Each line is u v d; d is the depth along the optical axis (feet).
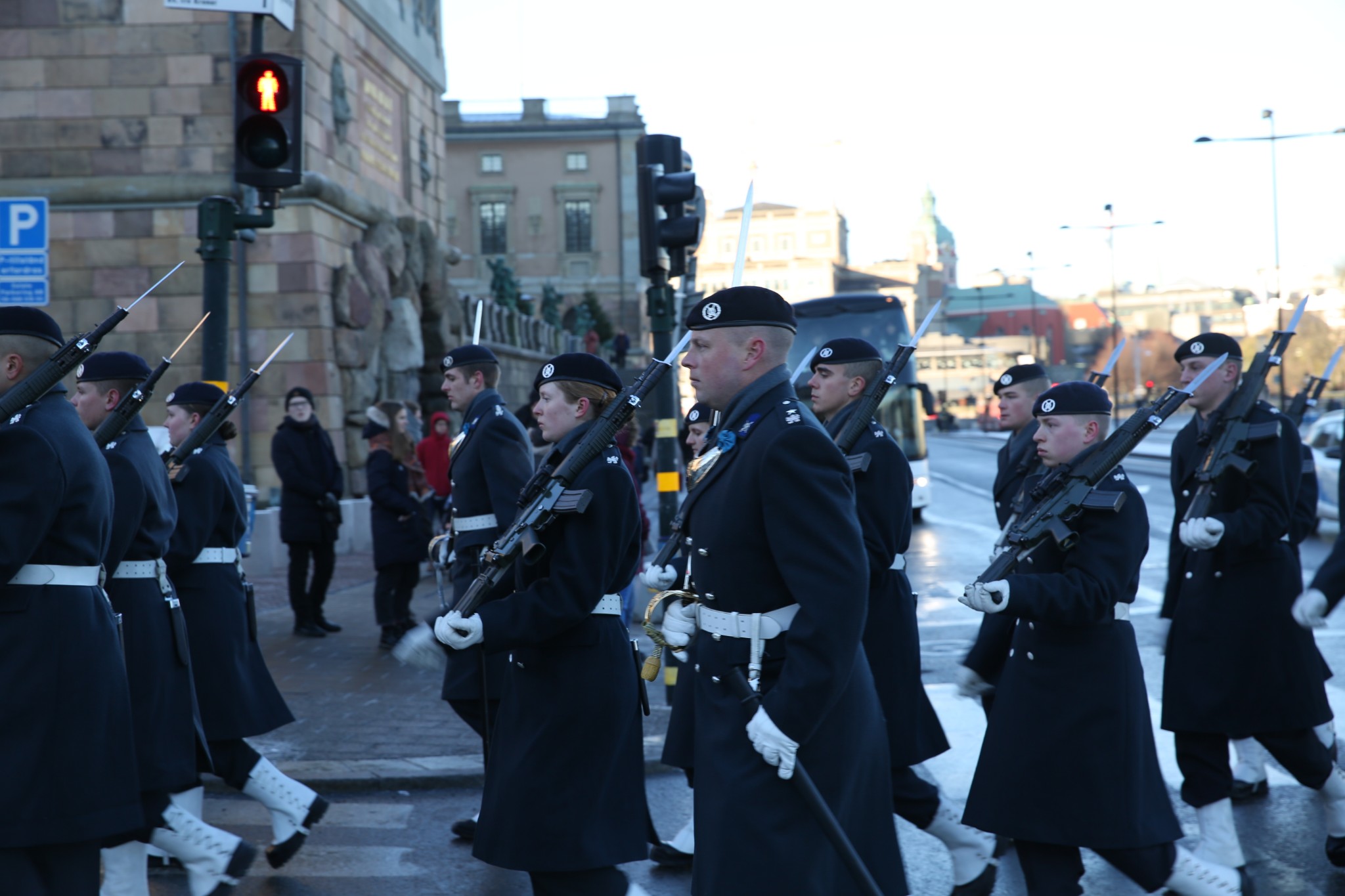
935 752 15.31
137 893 14.25
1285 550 16.43
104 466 12.42
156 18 53.31
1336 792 15.85
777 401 10.25
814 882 9.83
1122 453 13.06
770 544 9.93
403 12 69.56
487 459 17.85
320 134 56.29
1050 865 13.21
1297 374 179.93
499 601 12.46
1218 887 13.15
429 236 68.23
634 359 188.75
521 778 13.01
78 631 11.87
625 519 12.75
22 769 11.48
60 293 53.57
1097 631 13.19
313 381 54.44
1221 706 15.81
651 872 16.42
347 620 36.63
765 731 9.64
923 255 629.51
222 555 17.10
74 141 53.42
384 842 17.22
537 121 194.70
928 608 37.45
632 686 13.44
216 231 24.38
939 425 299.79
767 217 429.38
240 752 16.25
